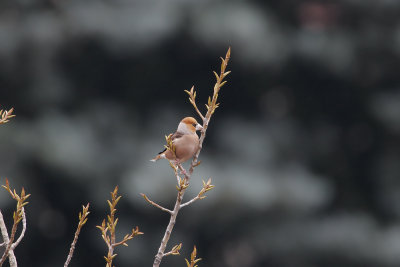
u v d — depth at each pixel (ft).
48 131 55.01
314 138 66.28
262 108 66.18
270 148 61.52
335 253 58.70
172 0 55.67
